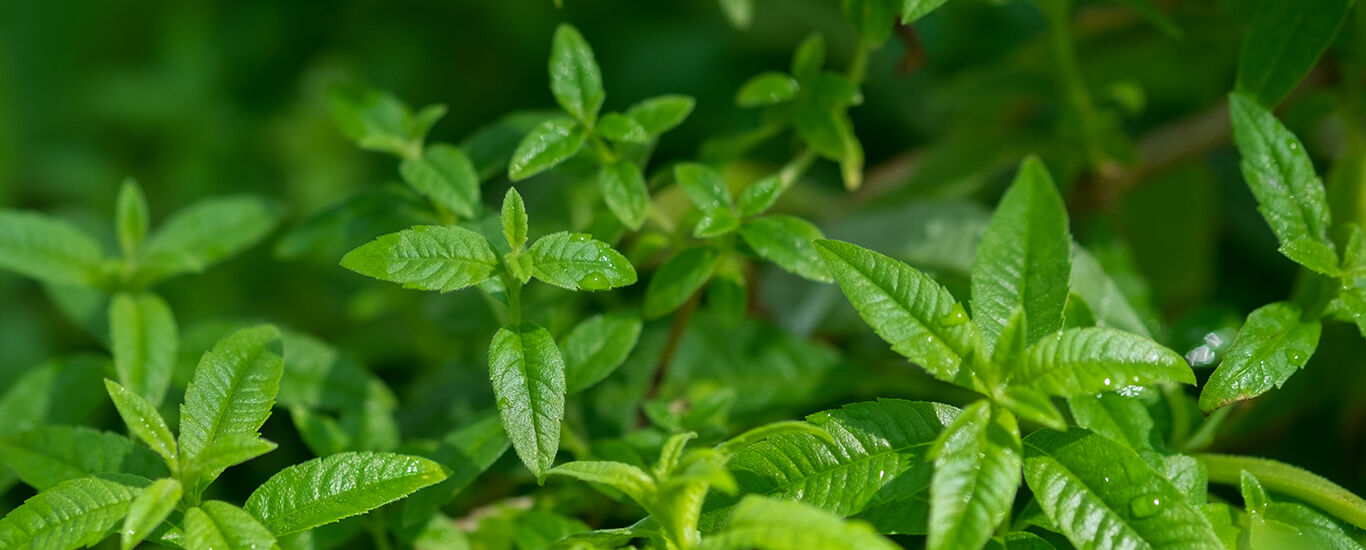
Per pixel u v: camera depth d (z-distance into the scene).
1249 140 0.91
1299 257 0.89
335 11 1.64
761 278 1.09
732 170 1.13
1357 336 1.02
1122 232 1.12
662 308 0.94
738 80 1.42
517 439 0.87
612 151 0.96
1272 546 0.87
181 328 1.33
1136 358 0.85
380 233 0.97
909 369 1.04
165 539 0.86
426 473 0.87
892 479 0.86
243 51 1.66
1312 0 0.93
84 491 0.86
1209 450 0.98
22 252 1.00
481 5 1.57
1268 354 0.88
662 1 1.53
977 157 1.09
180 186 1.59
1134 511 0.84
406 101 1.54
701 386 1.03
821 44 1.00
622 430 1.00
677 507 0.84
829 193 1.14
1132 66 1.11
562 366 0.87
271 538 0.84
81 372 1.00
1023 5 1.32
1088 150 1.07
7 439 0.92
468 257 0.87
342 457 0.87
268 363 0.88
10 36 1.69
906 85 1.34
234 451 0.85
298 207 1.50
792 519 0.81
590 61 0.94
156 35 1.69
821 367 1.03
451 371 1.05
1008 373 0.85
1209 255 1.13
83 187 1.62
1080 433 0.86
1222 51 1.10
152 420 0.86
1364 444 1.03
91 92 1.66
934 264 1.03
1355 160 0.99
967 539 0.83
